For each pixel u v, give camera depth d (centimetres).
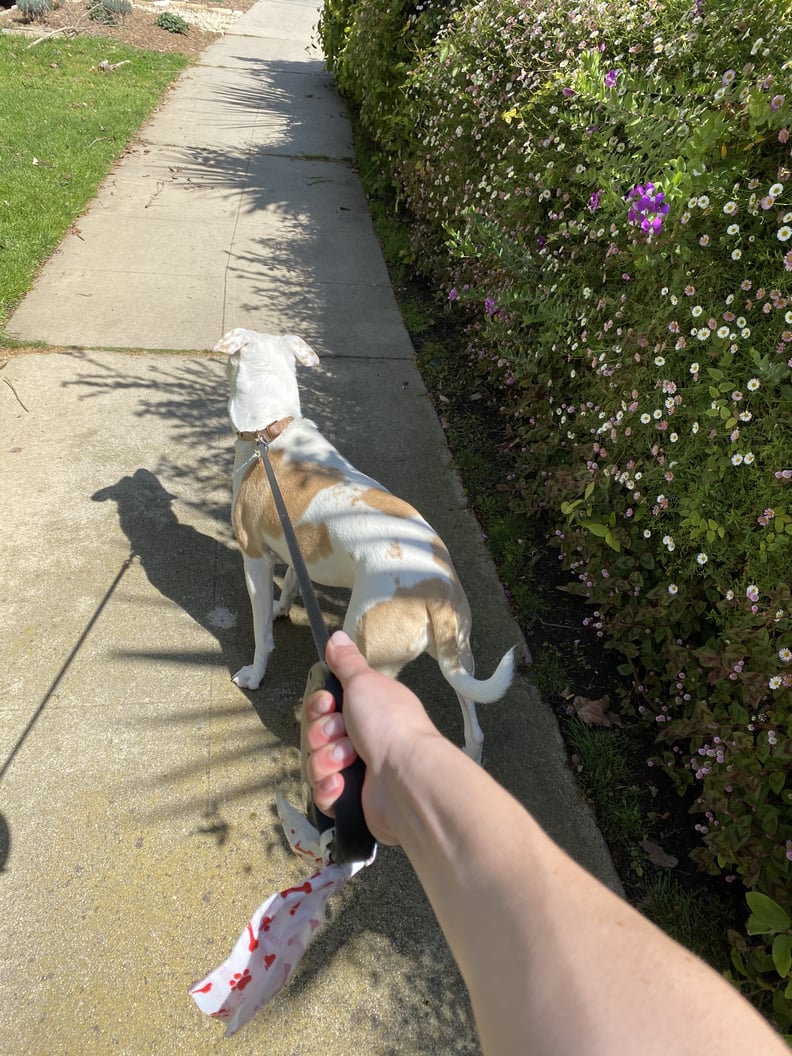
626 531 293
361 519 229
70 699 261
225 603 310
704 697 255
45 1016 186
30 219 584
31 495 344
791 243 238
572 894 63
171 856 221
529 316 364
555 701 289
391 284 597
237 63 1194
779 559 226
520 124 401
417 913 219
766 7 274
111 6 1272
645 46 353
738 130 252
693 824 251
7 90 870
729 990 54
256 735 260
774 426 229
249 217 671
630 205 285
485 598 331
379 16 680
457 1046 194
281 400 274
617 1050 50
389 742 89
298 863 223
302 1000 197
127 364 448
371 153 812
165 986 194
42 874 212
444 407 456
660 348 266
